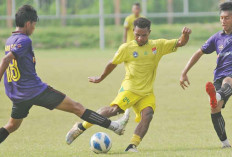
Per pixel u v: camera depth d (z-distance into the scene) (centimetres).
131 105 1989
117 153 1869
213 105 1873
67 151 1959
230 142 2166
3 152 1966
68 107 1759
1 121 2873
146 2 9931
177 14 9688
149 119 1948
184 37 1997
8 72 1723
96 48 8850
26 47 1669
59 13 9894
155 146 2080
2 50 8225
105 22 10050
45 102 1728
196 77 4706
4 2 9488
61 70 5472
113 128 1817
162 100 3547
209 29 9450
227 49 2016
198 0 9844
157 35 9144
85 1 10200
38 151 1972
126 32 5175
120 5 10044
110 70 2041
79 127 1991
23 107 1756
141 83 1994
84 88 4141
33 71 1723
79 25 9988
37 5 9694
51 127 2686
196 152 1825
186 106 3300
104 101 3528
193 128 2578
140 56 1991
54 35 9300
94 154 1852
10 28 9350
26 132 2539
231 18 2000
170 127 2619
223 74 2028
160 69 5462
